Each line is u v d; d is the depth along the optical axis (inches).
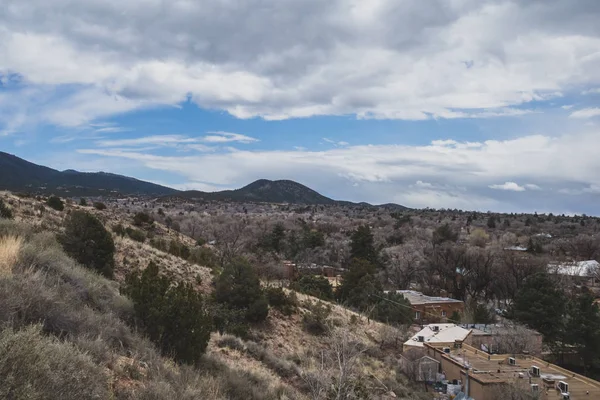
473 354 1282.0
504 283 2338.8
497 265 2383.1
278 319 1011.3
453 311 1959.9
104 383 208.5
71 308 291.9
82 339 251.3
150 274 527.5
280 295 1087.6
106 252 757.3
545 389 996.6
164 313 394.0
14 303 228.4
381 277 2603.3
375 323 1402.6
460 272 2527.1
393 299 1727.4
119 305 406.9
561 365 1596.9
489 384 982.4
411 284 2817.4
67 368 179.9
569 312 1595.7
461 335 1427.2
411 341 1280.8
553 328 1617.9
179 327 400.2
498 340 1466.5
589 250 3491.6
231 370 425.7
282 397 402.6
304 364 700.7
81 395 177.0
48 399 159.3
